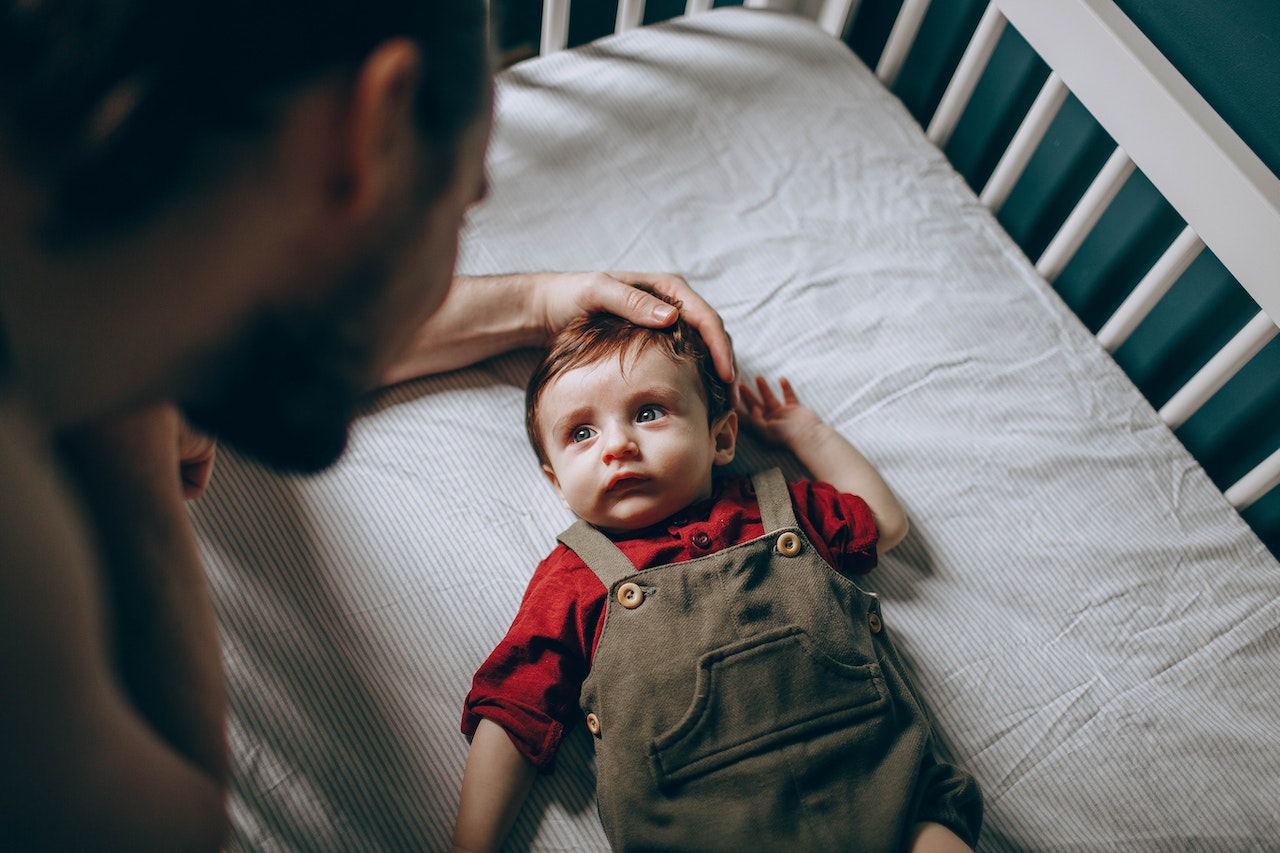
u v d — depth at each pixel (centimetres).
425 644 90
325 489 96
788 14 135
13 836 35
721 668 78
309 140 32
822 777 76
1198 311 108
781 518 89
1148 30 101
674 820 75
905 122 128
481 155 40
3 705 32
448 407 104
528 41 166
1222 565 99
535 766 81
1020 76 120
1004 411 108
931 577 98
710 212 120
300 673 87
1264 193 85
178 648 53
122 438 51
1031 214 127
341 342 40
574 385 91
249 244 33
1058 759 88
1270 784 86
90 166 29
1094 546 99
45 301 32
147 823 41
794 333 113
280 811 81
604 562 86
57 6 27
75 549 33
